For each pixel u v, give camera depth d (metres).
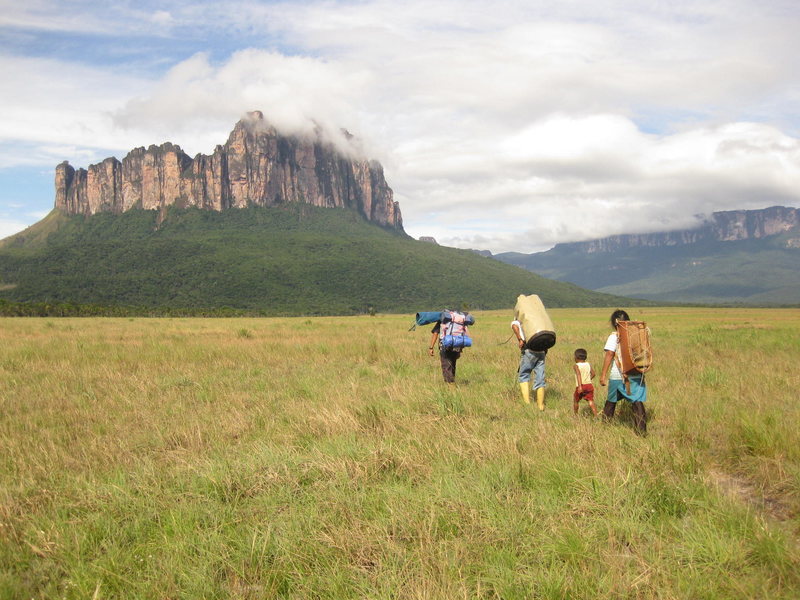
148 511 4.17
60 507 4.27
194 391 9.55
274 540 3.68
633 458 5.06
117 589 3.26
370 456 5.14
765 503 4.42
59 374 11.22
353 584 3.22
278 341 19.31
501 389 9.48
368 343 17.94
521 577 3.16
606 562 3.34
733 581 3.10
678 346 18.25
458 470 4.95
